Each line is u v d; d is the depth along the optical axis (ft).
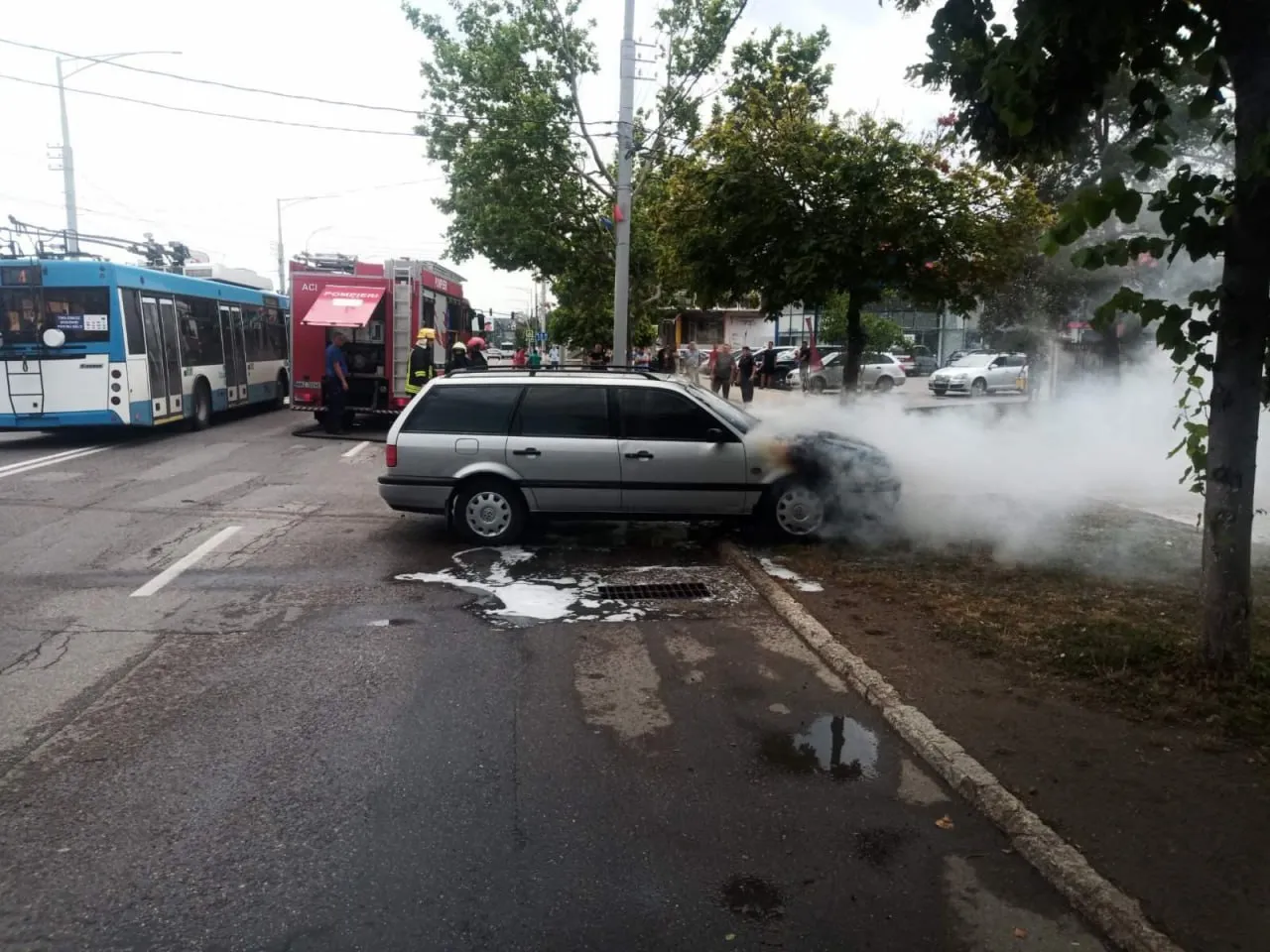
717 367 74.38
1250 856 10.88
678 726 15.14
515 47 70.13
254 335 66.33
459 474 26.66
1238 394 14.90
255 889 10.59
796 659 18.20
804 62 66.18
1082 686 15.93
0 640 19.03
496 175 73.92
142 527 29.66
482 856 11.29
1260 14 13.17
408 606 21.57
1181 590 21.56
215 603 21.70
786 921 10.10
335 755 13.97
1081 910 10.26
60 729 14.82
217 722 15.11
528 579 23.93
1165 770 12.95
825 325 130.11
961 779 12.86
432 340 51.26
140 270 48.80
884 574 23.21
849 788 13.07
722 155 30.58
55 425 46.55
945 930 9.98
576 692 16.52
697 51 69.31
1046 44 14.01
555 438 26.53
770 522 26.71
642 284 78.64
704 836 11.80
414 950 9.55
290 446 49.34
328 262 60.90
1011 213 30.14
